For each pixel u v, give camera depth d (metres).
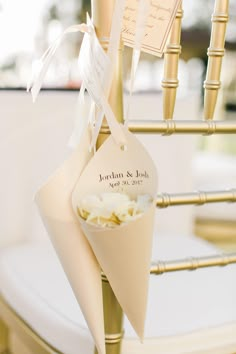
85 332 0.67
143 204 0.51
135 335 0.67
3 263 0.96
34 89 0.52
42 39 2.12
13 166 1.09
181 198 0.61
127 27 0.51
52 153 1.12
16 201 1.11
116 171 0.52
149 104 1.19
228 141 2.85
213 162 2.05
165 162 1.24
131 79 0.49
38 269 0.90
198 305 0.75
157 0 0.51
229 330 0.70
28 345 0.80
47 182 0.51
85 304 0.54
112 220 0.50
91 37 0.50
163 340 0.67
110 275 0.53
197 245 1.05
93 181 0.51
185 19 2.99
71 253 0.53
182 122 0.57
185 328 0.69
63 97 1.12
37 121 1.10
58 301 0.77
